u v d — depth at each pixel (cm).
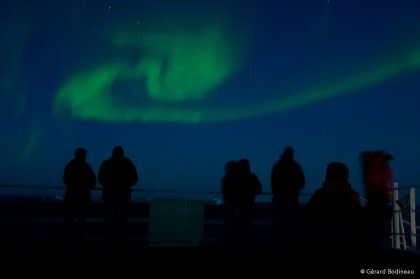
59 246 764
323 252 720
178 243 972
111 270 759
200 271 792
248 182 884
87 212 774
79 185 920
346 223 711
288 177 867
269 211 766
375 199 852
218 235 831
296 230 734
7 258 756
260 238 763
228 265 786
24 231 763
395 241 951
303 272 728
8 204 762
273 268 747
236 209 770
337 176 718
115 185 912
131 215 841
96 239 773
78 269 760
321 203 709
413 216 959
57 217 771
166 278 789
